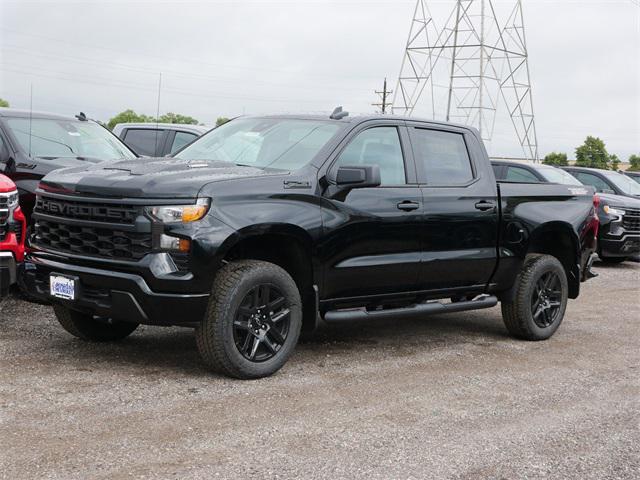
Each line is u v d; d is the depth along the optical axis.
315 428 4.56
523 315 7.30
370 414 4.89
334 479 3.84
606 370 6.45
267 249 5.83
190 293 5.12
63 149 8.75
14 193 6.34
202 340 5.29
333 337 7.10
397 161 6.39
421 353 6.66
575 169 16.47
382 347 6.79
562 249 7.85
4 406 4.55
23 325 6.69
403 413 4.96
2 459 3.80
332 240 5.77
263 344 5.54
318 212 5.70
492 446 4.47
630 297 10.68
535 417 5.07
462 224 6.69
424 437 4.54
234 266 5.36
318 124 6.24
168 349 6.18
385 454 4.23
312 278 5.77
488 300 7.08
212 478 3.74
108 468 3.77
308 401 5.06
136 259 5.14
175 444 4.15
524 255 7.23
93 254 5.34
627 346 7.43
